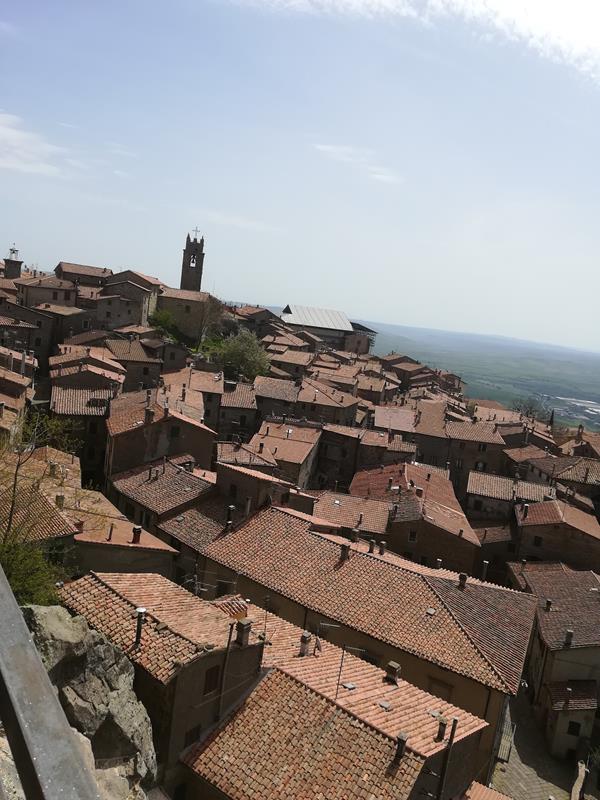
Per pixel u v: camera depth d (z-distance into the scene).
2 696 3.20
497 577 73.69
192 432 62.12
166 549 40.84
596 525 76.44
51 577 31.02
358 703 25.47
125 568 39.09
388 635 36.06
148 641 23.50
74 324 109.88
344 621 37.19
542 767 44.44
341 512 62.97
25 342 99.31
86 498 45.56
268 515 46.81
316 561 41.75
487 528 77.12
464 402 167.25
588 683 47.72
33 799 2.75
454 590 39.91
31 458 49.91
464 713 27.88
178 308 135.62
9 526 31.39
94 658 19.23
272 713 24.56
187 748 23.28
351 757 22.58
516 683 33.44
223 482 50.22
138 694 22.59
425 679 34.75
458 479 104.69
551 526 71.94
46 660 17.42
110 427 62.69
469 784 27.44
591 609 53.12
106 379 79.06
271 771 22.47
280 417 93.44
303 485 79.44
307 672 27.34
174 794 22.80
